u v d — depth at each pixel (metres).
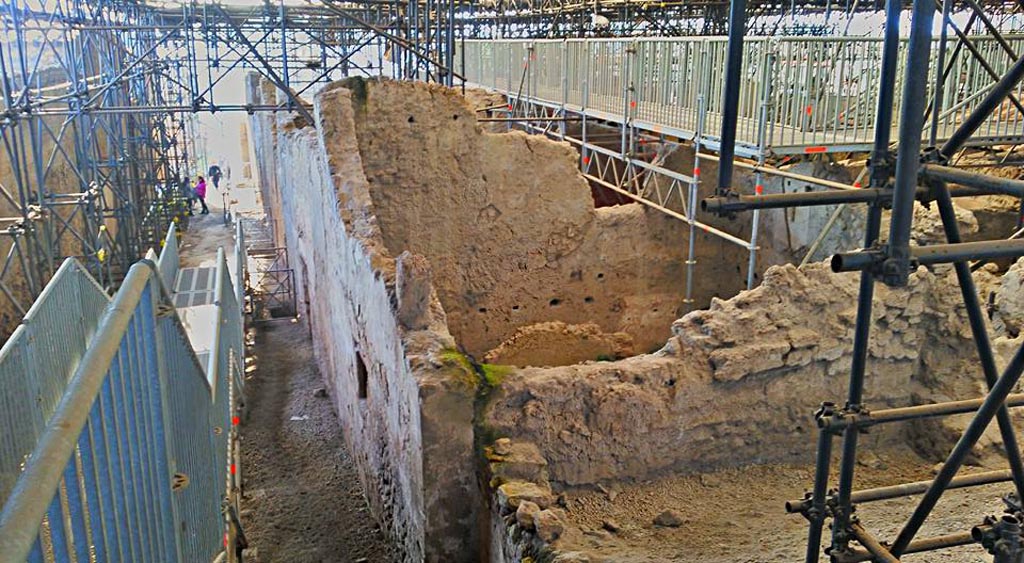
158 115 19.41
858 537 2.96
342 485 7.73
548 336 9.55
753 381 5.80
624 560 4.62
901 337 6.09
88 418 1.96
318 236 9.50
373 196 8.77
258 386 10.60
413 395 5.29
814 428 6.02
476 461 5.25
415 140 8.77
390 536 6.47
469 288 9.40
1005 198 8.18
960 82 7.72
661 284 10.09
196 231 20.83
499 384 5.29
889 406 6.21
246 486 7.73
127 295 2.53
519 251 9.48
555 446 5.40
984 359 2.93
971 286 2.83
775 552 4.68
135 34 16.44
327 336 9.62
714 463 5.86
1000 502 4.89
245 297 14.56
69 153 13.83
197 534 3.88
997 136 7.45
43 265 10.40
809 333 5.84
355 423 7.88
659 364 5.59
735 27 2.64
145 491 2.63
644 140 9.73
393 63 15.02
